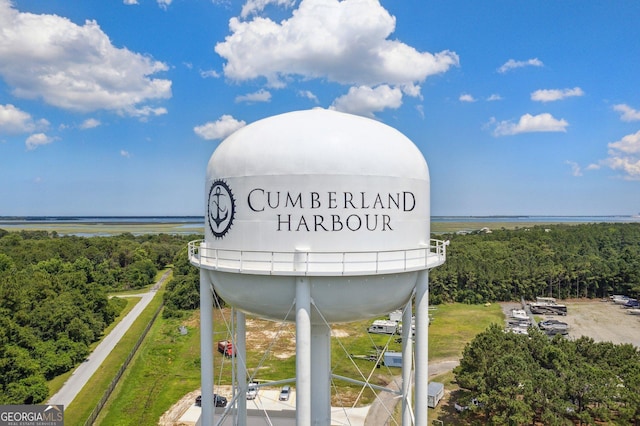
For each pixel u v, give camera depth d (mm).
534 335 34781
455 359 42781
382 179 13336
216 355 44094
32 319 42781
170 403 32875
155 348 46094
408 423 15992
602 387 27328
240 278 13578
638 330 55281
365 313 13977
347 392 34375
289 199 12938
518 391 27984
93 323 48500
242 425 19016
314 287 12977
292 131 13406
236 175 13602
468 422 30234
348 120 14227
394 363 40281
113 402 33219
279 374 38188
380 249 13312
